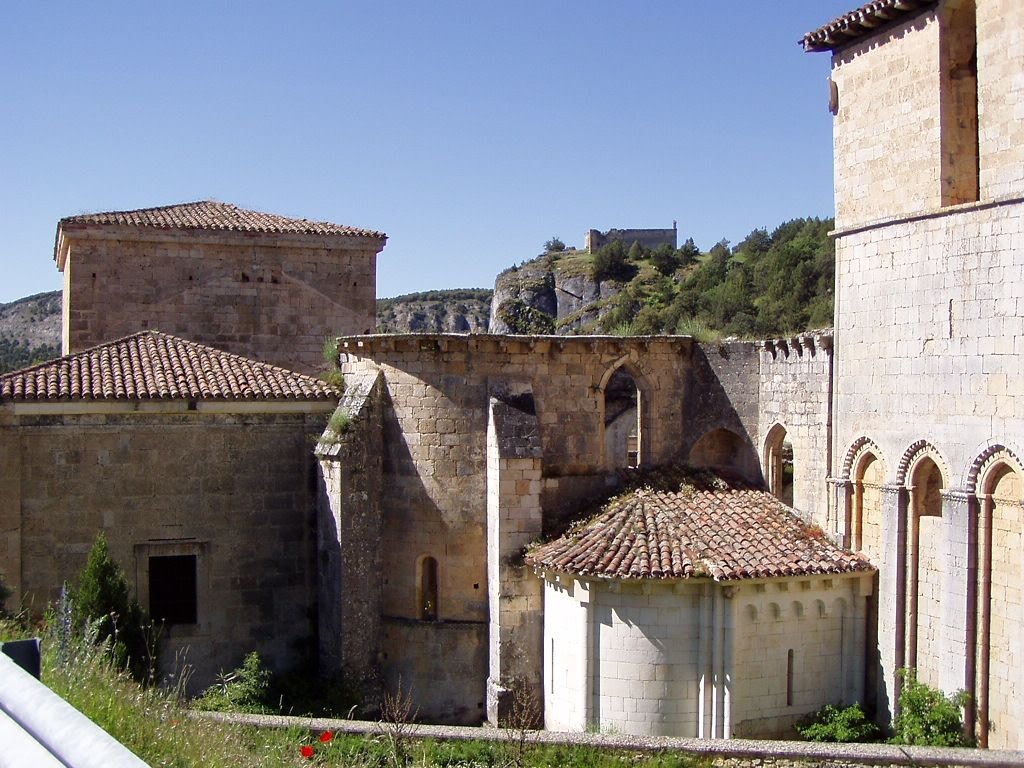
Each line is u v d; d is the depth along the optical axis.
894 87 21.50
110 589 22.67
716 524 23.62
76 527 25.34
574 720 22.50
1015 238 18.48
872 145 22.14
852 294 22.73
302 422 27.45
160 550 26.09
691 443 27.38
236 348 34.09
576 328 87.44
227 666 26.66
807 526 23.98
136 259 33.00
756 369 26.38
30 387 24.95
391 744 17.09
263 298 34.38
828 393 23.66
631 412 33.19
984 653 19.31
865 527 22.72
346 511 25.28
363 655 25.45
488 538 25.34
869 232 22.19
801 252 79.81
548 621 23.95
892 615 21.58
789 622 22.00
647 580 21.27
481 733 18.08
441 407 25.64
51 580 25.09
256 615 27.00
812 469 24.31
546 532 24.86
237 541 26.81
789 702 21.95
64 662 13.13
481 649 25.50
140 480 25.92
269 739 16.53
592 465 26.34
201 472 26.48
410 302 149.00
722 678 21.27
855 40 22.58
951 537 19.89
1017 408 18.39
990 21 19.08
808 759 17.19
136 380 26.28
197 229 33.34
